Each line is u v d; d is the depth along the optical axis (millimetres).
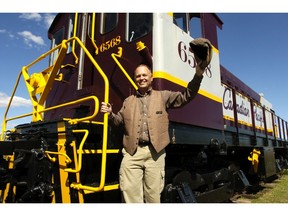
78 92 4129
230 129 5512
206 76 4473
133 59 3658
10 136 4035
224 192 4852
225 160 5910
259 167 7336
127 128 2537
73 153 2637
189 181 4016
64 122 2812
